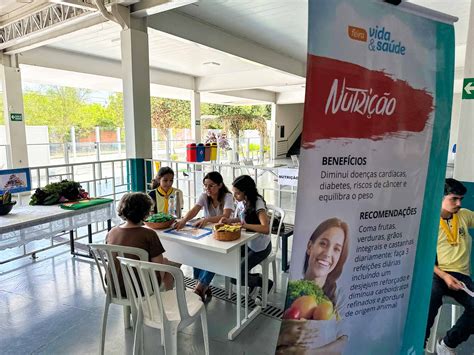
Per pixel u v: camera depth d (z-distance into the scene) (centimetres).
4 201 273
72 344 220
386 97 109
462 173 203
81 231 461
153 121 1980
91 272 329
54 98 1666
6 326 240
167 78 906
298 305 105
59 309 262
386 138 111
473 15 194
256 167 398
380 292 120
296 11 475
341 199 106
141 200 198
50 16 456
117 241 194
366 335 119
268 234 239
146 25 432
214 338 225
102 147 1309
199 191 602
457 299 194
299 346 107
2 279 313
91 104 1827
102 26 461
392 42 108
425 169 121
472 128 199
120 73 802
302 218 101
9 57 609
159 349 214
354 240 111
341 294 112
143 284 173
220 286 303
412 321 130
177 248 250
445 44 119
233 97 1277
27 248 395
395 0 106
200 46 529
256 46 639
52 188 315
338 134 102
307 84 96
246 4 446
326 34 97
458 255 194
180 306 172
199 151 729
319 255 105
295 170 382
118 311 260
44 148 1025
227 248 200
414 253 125
